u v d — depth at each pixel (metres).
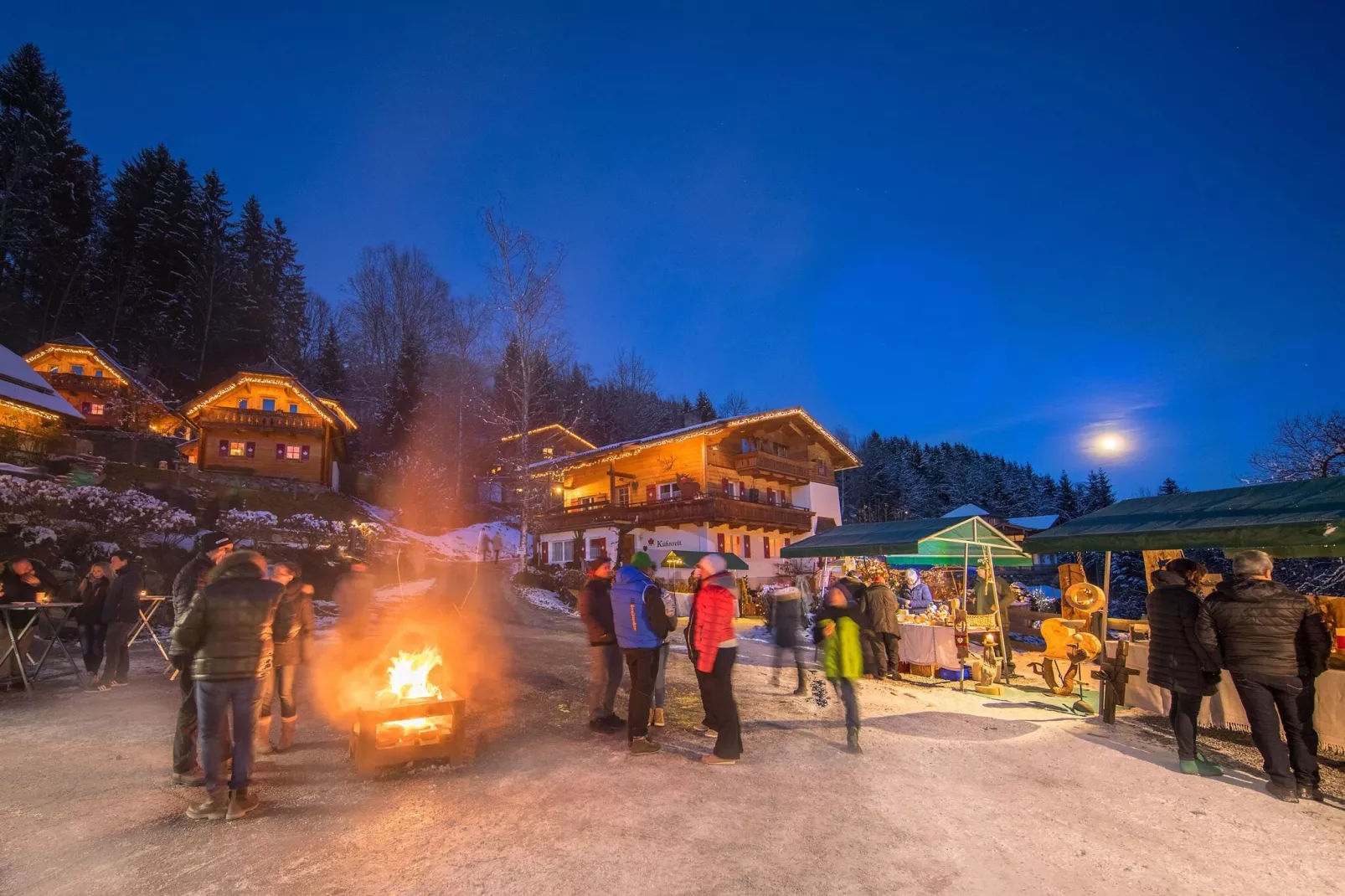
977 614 11.70
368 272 64.12
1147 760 5.96
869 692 8.95
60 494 16.03
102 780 4.79
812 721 7.17
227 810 4.16
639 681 5.77
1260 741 5.05
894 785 5.12
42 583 8.51
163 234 46.94
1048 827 4.39
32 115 44.06
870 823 4.36
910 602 16.97
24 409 22.34
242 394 37.00
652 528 31.05
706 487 30.66
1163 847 4.12
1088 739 6.67
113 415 32.78
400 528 36.09
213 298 47.53
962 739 6.56
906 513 71.75
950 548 11.53
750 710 7.65
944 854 3.94
